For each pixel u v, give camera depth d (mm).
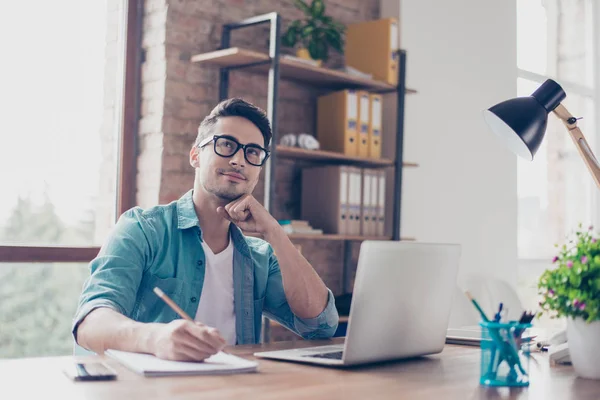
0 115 3225
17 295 3248
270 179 3432
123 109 3590
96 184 3506
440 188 4703
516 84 5375
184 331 1487
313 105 4148
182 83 3596
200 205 2146
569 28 5898
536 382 1511
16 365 1484
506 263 5168
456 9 4859
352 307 1528
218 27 3764
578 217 5793
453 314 3406
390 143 4211
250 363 1519
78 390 1248
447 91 4781
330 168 3871
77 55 3461
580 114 5945
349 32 4234
